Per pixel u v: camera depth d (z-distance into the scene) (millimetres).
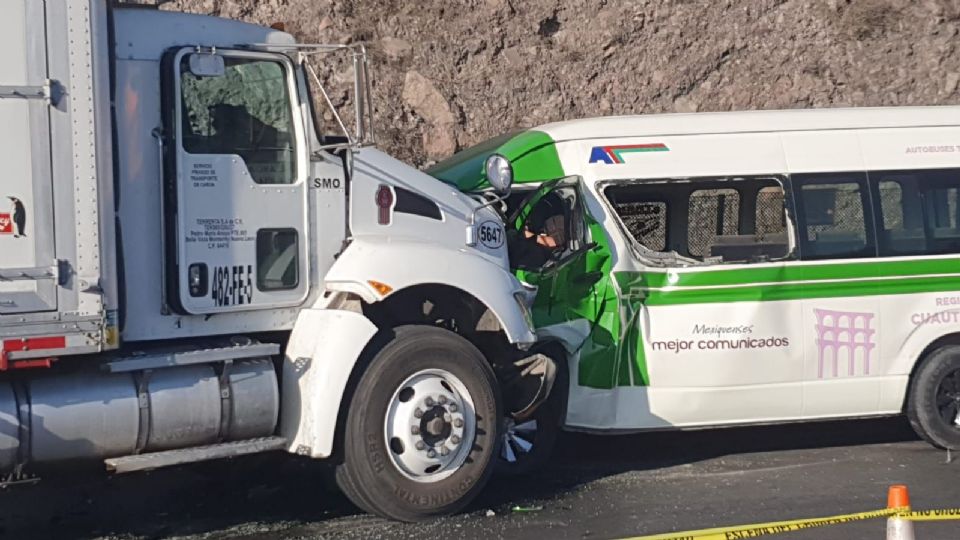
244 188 7617
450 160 10430
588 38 16078
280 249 7758
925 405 9742
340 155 7977
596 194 9367
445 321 8328
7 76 6703
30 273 6754
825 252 9594
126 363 7016
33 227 6773
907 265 9727
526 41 15828
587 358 9125
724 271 9352
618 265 9195
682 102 16172
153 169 7410
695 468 9328
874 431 10781
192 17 7551
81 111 6879
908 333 9727
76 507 8281
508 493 8547
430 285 7988
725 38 16562
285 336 7949
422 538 7352
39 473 6969
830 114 10086
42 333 6781
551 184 9398
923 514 7250
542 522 7711
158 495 8617
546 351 9000
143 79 7383
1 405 6730
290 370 7660
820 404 9547
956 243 9906
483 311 8266
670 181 9500
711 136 9734
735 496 8398
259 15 14766
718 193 9742
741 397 9359
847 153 9852
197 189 7465
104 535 7566
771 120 9938
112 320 6980
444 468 7766
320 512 8094
